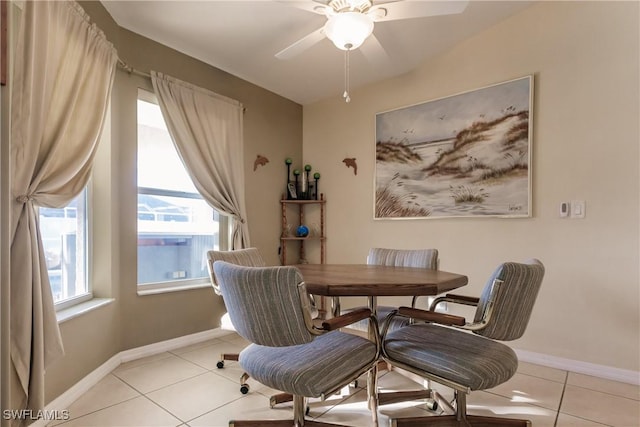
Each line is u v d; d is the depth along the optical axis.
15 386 1.48
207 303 3.09
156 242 2.82
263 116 3.67
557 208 2.46
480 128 2.81
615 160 2.26
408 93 3.28
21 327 1.49
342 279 1.64
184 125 2.86
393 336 1.63
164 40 2.74
